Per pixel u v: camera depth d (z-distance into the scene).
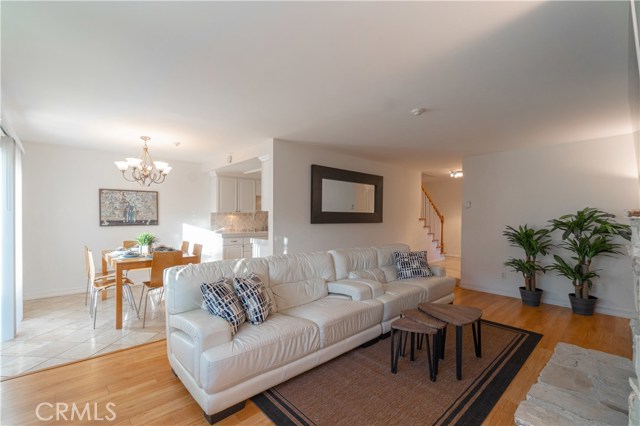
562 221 4.18
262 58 2.01
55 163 4.61
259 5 1.48
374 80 2.34
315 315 2.53
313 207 4.61
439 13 1.55
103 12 1.52
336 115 3.16
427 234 7.40
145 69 2.15
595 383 2.22
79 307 4.04
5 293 3.00
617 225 3.59
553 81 2.33
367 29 1.69
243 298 2.34
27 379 2.29
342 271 3.51
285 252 4.32
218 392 1.83
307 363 2.30
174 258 3.64
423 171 7.10
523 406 1.96
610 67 2.11
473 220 5.24
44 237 4.52
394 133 3.83
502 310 4.09
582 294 3.92
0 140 2.98
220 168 5.64
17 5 1.45
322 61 2.05
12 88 2.44
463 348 2.89
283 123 3.43
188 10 1.51
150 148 4.77
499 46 1.86
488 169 5.07
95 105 2.84
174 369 2.25
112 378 2.31
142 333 3.19
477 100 2.73
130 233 5.29
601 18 1.58
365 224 5.65
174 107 2.91
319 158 4.78
